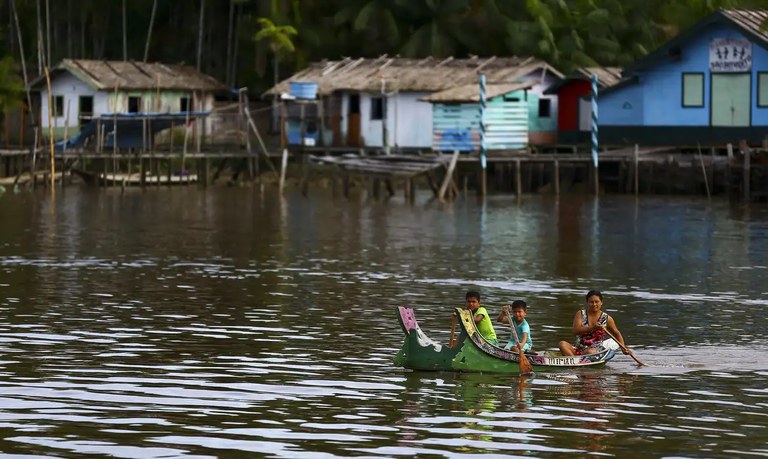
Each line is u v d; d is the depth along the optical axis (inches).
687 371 1775.3
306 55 6378.0
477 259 3021.7
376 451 1386.6
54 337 1984.5
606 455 1379.2
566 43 6023.6
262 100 6378.0
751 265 2913.4
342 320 2164.1
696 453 1385.3
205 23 6712.6
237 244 3341.5
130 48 6796.3
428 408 1562.5
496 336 1990.7
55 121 6092.5
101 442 1409.9
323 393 1632.6
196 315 2203.5
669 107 5068.9
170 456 1362.0
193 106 6117.1
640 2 6323.8
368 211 4434.1
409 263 2942.9
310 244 3348.9
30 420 1492.4
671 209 4384.8
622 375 1750.7
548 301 2390.5
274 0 6215.6
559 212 4323.3
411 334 1775.3
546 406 1576.0
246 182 5836.6
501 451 1390.3
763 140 4776.1
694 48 4987.7
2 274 2704.2
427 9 6186.0
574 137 5452.8
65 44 6845.5
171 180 5782.5
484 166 4918.8
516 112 5231.3
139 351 1882.4
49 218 4094.5
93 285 2556.6
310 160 5113.2
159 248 3235.7
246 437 1432.1
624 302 2378.2
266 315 2208.4
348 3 6314.0
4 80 5876.0
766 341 1994.3
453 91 5236.2
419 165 4874.5
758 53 4849.9
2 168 5767.7
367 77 5718.5
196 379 1705.2
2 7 6668.3
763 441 1428.4
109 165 5856.3
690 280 2674.7
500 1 6186.0
